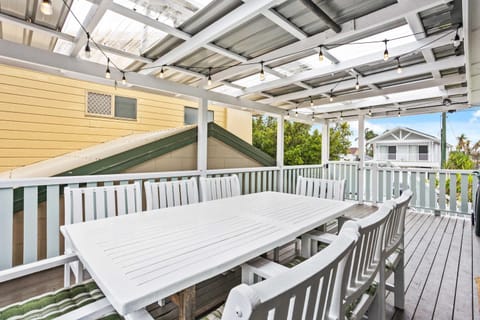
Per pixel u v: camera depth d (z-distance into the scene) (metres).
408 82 3.87
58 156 4.62
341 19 2.21
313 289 0.76
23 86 4.32
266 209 2.20
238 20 2.05
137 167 3.47
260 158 5.20
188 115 6.49
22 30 2.36
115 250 1.30
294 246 3.09
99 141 5.09
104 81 3.13
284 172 5.61
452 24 2.26
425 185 5.25
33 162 4.41
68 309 1.21
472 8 1.73
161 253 1.27
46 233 2.67
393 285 2.18
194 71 3.48
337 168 6.85
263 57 2.89
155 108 5.88
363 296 1.46
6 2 1.92
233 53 2.84
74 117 4.81
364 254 1.29
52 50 2.79
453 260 2.90
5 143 4.18
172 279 1.03
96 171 3.03
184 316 1.19
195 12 2.09
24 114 4.34
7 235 2.37
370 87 4.11
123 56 2.81
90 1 1.84
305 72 3.47
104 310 1.10
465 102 4.70
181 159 4.00
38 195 2.58
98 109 5.08
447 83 3.49
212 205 2.35
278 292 0.60
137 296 0.91
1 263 2.34
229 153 4.70
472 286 2.34
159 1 1.94
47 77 4.54
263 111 5.15
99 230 1.60
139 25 2.30
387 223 1.52
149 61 2.98
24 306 1.23
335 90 4.25
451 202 4.92
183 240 1.44
